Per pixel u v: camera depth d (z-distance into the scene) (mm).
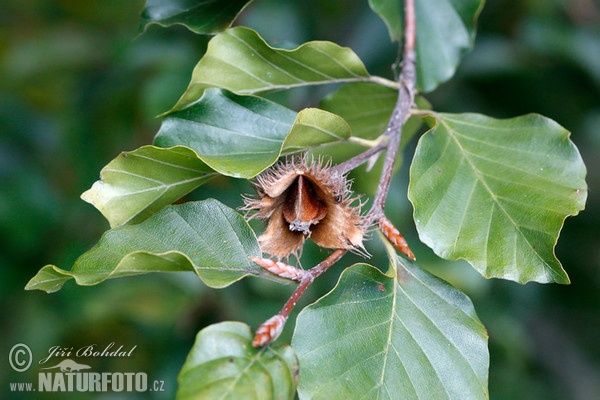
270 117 508
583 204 492
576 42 659
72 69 701
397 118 517
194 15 523
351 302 478
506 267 487
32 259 663
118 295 628
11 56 707
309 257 594
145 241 480
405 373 474
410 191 492
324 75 522
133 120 648
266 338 452
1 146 690
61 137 682
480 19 682
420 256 626
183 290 628
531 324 746
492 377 662
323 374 468
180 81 620
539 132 507
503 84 669
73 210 664
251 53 512
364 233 483
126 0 715
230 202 611
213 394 445
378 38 652
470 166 505
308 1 666
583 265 723
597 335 748
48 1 736
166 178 491
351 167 496
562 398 706
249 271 476
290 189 486
